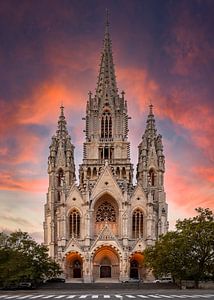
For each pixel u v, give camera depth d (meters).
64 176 144.12
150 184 141.25
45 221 140.50
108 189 135.75
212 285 89.25
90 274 125.44
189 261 88.25
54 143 148.50
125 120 151.12
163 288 92.12
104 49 160.88
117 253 127.50
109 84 154.50
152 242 130.38
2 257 94.25
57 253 130.62
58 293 73.81
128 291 82.06
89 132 150.00
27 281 94.38
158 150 147.12
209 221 90.31
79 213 135.50
